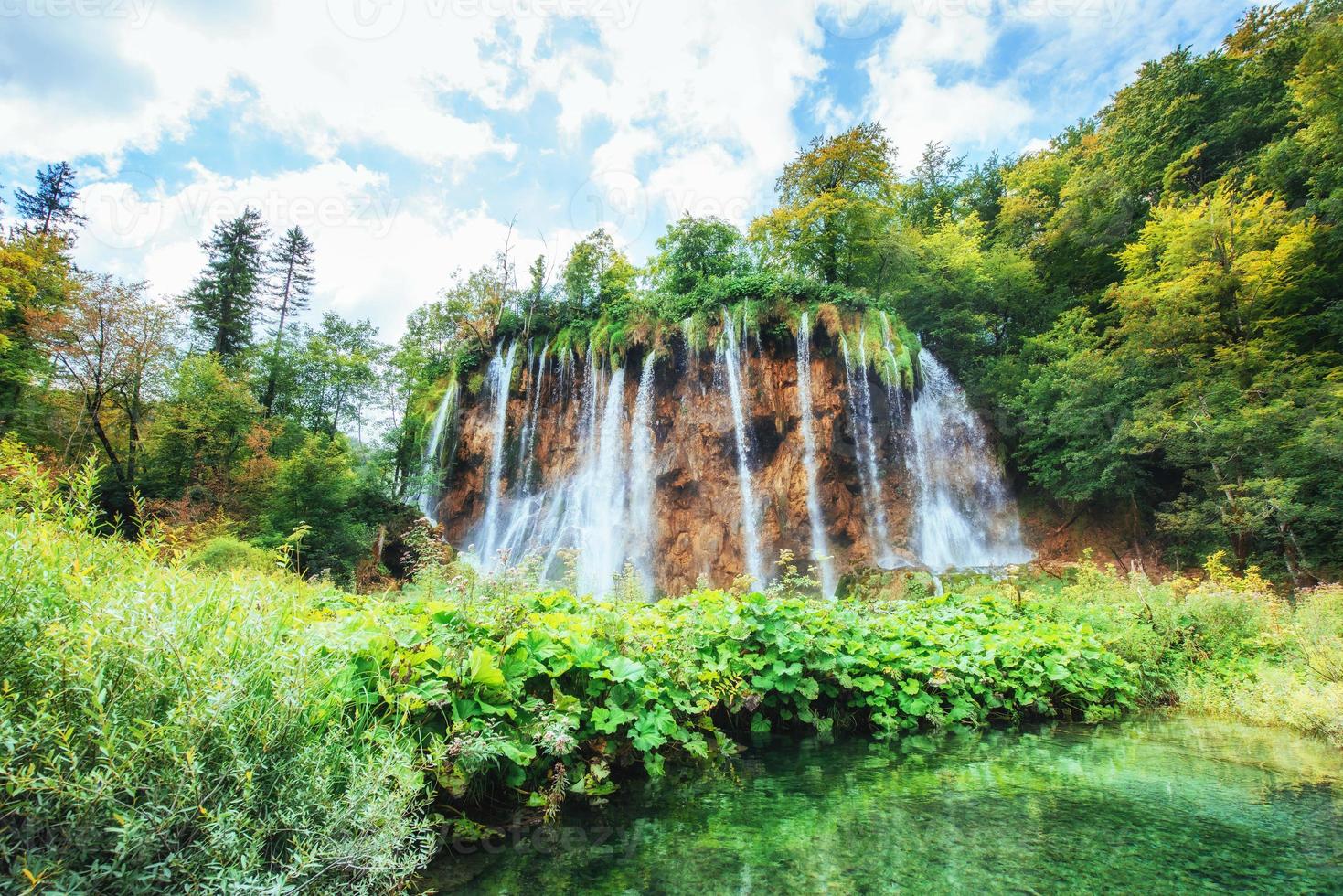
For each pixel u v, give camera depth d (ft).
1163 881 8.50
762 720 18.25
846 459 73.46
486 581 16.43
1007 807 11.69
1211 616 28.73
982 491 76.59
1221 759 15.39
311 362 126.52
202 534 51.57
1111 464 64.49
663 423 82.33
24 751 6.09
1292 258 59.67
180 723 6.58
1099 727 19.57
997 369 81.35
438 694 10.88
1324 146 63.46
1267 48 84.99
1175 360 63.00
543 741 11.69
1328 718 18.03
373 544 72.84
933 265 91.04
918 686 19.83
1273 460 52.54
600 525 81.76
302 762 7.66
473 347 104.78
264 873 6.84
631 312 87.81
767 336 78.64
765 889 8.43
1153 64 95.66
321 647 9.91
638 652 15.42
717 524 75.77
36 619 6.86
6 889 5.42
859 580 53.47
